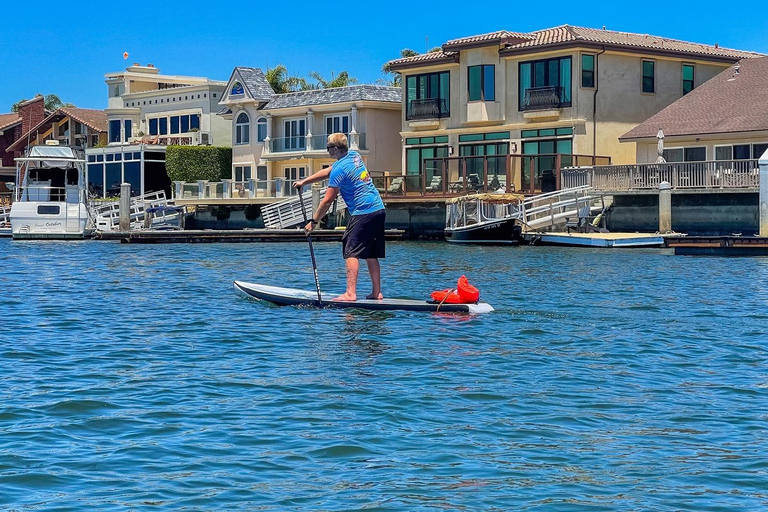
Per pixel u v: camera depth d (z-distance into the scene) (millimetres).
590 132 51594
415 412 10539
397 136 64062
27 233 53656
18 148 90125
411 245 44688
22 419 10234
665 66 54625
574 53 51125
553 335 15516
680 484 8289
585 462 8867
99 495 7988
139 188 74250
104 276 27703
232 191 61844
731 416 10438
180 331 16016
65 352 14141
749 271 28141
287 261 34781
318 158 65250
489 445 9359
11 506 7730
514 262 32312
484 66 54469
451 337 15156
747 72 51094
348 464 8781
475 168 51406
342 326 16172
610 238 39719
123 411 10570
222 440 9477
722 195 41438
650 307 19250
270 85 74000
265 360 13406
